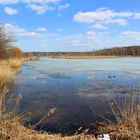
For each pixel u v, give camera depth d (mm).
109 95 14367
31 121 9695
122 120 7406
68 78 24781
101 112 10828
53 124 9469
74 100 13711
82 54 129750
